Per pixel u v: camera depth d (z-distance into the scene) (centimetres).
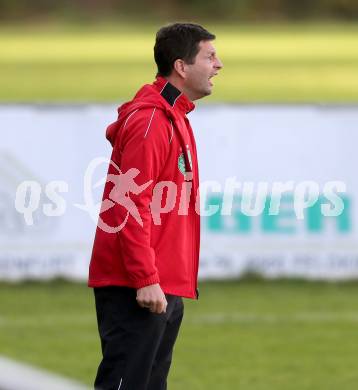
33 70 11212
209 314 2722
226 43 14762
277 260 3127
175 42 1382
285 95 8812
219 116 3081
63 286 3073
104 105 3053
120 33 17275
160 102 1352
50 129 3052
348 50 13462
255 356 2272
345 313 2728
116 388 1358
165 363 1440
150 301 1320
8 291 3017
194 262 1414
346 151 3114
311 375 2111
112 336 1368
